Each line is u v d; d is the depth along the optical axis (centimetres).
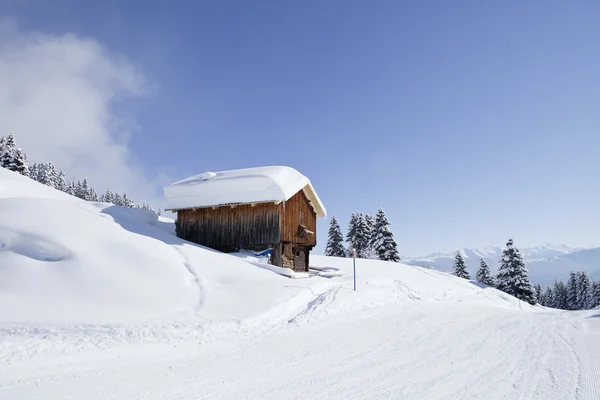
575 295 7775
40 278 1169
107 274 1271
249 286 1520
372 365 782
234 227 2244
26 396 569
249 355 848
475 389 634
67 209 1680
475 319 1425
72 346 796
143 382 652
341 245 6091
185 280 1424
